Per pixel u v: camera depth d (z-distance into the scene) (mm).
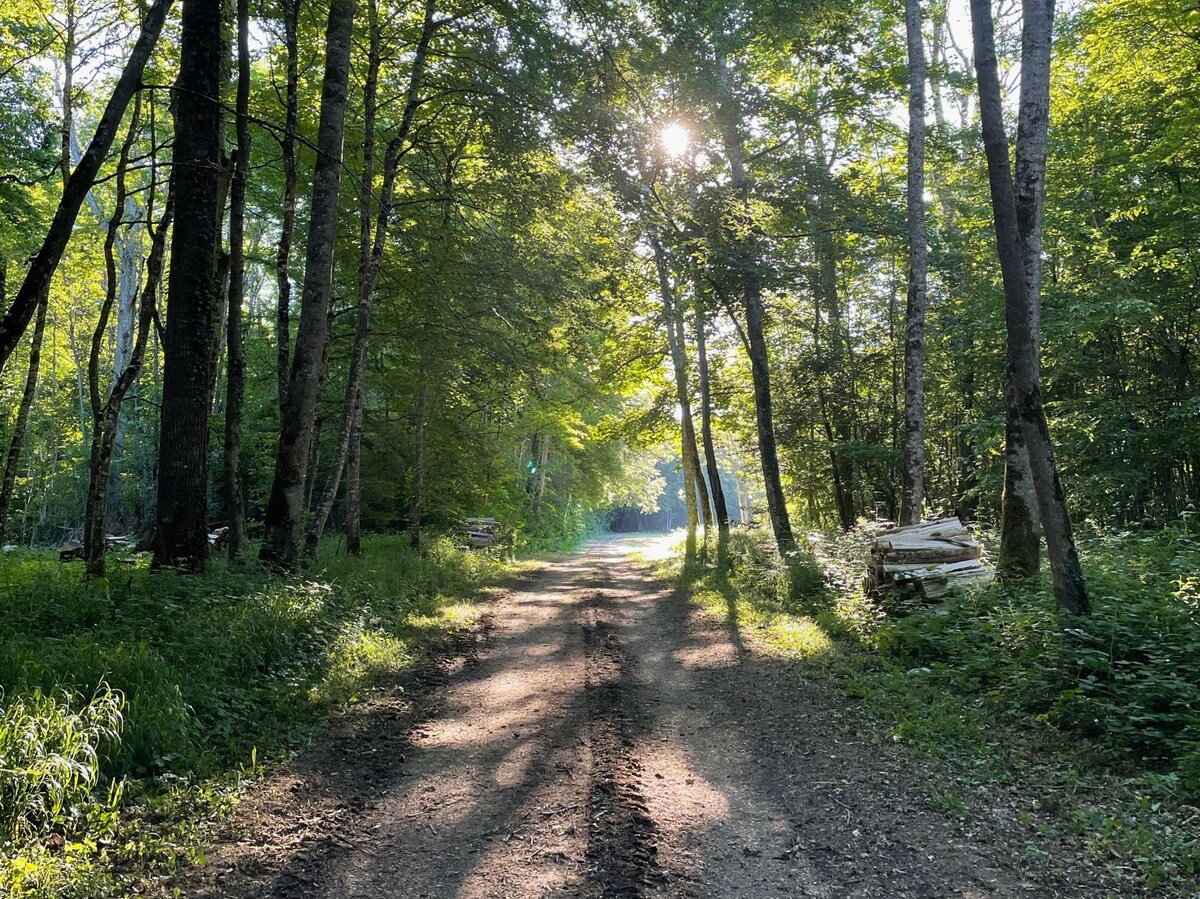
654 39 12945
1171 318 16062
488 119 14500
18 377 35656
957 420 23844
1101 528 15000
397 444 23500
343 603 10688
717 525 25812
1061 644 6977
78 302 34531
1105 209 16953
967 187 21375
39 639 6363
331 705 7117
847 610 10922
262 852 4336
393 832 4688
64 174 12258
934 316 20453
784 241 19797
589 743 6320
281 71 16984
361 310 15328
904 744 6113
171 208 10938
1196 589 7621
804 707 7293
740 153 17375
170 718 5469
